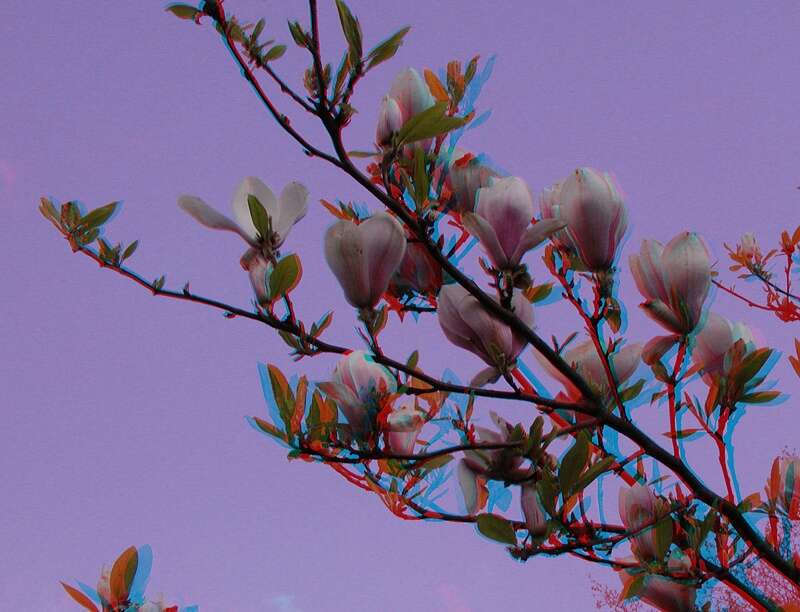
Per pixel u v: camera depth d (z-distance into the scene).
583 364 1.92
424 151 1.93
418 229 1.84
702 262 1.85
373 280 1.84
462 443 1.88
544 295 2.05
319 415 1.84
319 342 1.86
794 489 1.95
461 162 1.95
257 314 1.84
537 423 1.85
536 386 1.93
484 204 1.84
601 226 1.83
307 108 1.80
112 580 1.85
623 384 1.92
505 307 1.84
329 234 1.83
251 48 1.81
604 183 1.83
